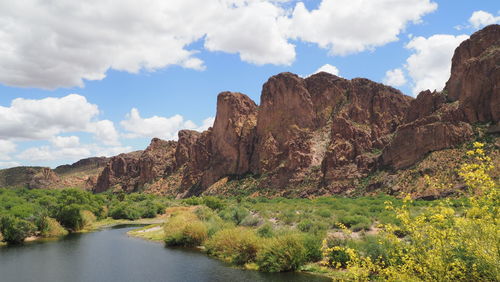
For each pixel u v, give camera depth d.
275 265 32.06
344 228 11.42
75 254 44.12
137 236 60.03
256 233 40.84
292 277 29.84
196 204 111.88
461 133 87.81
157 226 69.94
